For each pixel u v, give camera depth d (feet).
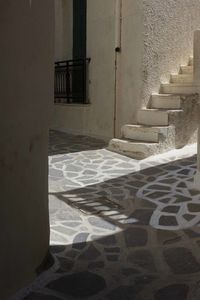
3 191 9.14
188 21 31.58
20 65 9.55
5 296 9.37
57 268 11.44
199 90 18.85
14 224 9.68
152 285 10.56
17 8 9.24
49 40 11.32
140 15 28.81
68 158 26.45
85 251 12.62
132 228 14.53
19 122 9.66
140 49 29.04
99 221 15.25
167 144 26.71
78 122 36.55
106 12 32.19
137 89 29.40
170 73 30.96
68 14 39.45
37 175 10.96
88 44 35.01
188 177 21.07
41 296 9.97
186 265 11.66
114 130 31.86
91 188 19.69
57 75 40.78
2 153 8.99
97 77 33.83
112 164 24.57
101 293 10.17
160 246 12.99
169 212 16.10
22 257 10.11
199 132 18.84
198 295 10.03
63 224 14.92
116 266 11.61
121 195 18.47
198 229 14.34
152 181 20.68
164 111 27.20
